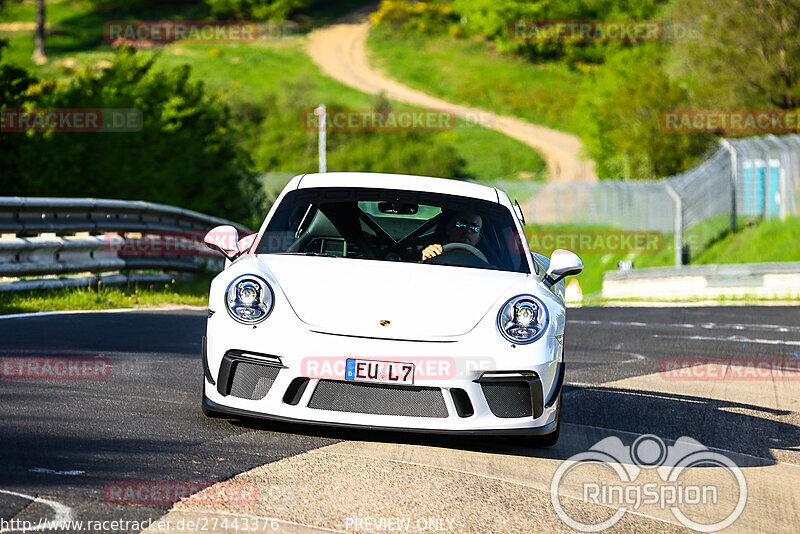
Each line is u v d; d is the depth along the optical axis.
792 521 10.77
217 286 12.96
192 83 81.25
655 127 130.62
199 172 77.12
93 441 11.60
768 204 84.31
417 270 13.45
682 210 86.44
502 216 15.29
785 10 111.50
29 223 29.03
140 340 21.84
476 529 9.45
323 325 12.20
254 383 12.38
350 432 13.15
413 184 15.70
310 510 9.59
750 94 115.88
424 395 12.11
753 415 17.09
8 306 26.09
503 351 12.24
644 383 20.28
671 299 61.75
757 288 57.31
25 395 14.16
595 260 97.56
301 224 14.62
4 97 63.06
